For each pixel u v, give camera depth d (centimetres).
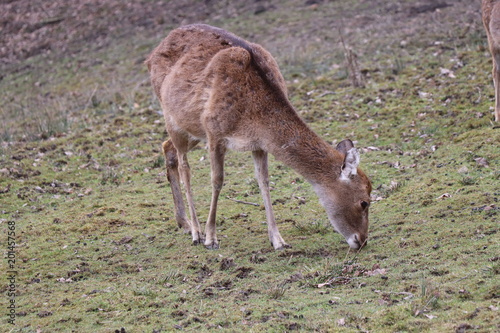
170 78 1669
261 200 1906
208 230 1596
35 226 1786
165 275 1416
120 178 2173
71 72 3925
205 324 1152
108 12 4812
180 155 1700
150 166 2277
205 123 1546
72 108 3158
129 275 1451
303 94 2783
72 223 1797
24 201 1989
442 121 2261
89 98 3247
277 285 1309
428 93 2522
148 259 1545
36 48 4453
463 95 2430
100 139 2519
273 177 2061
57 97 3472
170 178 1770
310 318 1130
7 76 4091
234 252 1543
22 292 1384
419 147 2108
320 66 3103
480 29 3138
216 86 1516
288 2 4466
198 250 1577
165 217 1831
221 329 1124
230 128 1508
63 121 2814
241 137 1505
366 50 3209
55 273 1483
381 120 2389
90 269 1502
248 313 1177
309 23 3944
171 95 1655
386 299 1172
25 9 5050
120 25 4569
